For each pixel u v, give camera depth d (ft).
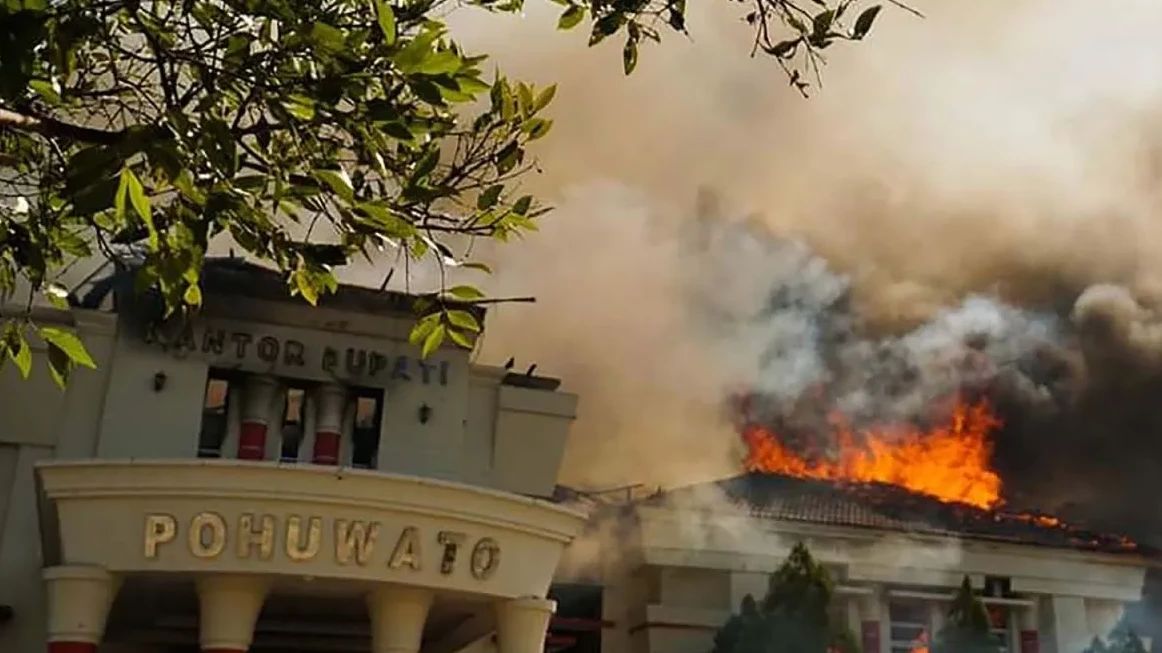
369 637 76.13
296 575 54.95
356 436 83.15
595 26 17.42
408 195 16.80
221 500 54.70
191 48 15.44
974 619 101.60
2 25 11.02
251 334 81.25
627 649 97.50
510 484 85.15
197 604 66.90
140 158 14.84
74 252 18.66
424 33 14.55
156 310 79.25
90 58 16.39
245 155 15.53
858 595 103.65
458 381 85.51
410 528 56.75
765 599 96.84
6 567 73.87
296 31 14.71
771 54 17.78
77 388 77.10
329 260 16.42
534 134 18.25
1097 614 109.40
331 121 15.44
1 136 17.02
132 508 54.49
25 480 75.36
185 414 78.07
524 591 59.67
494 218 17.98
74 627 52.90
